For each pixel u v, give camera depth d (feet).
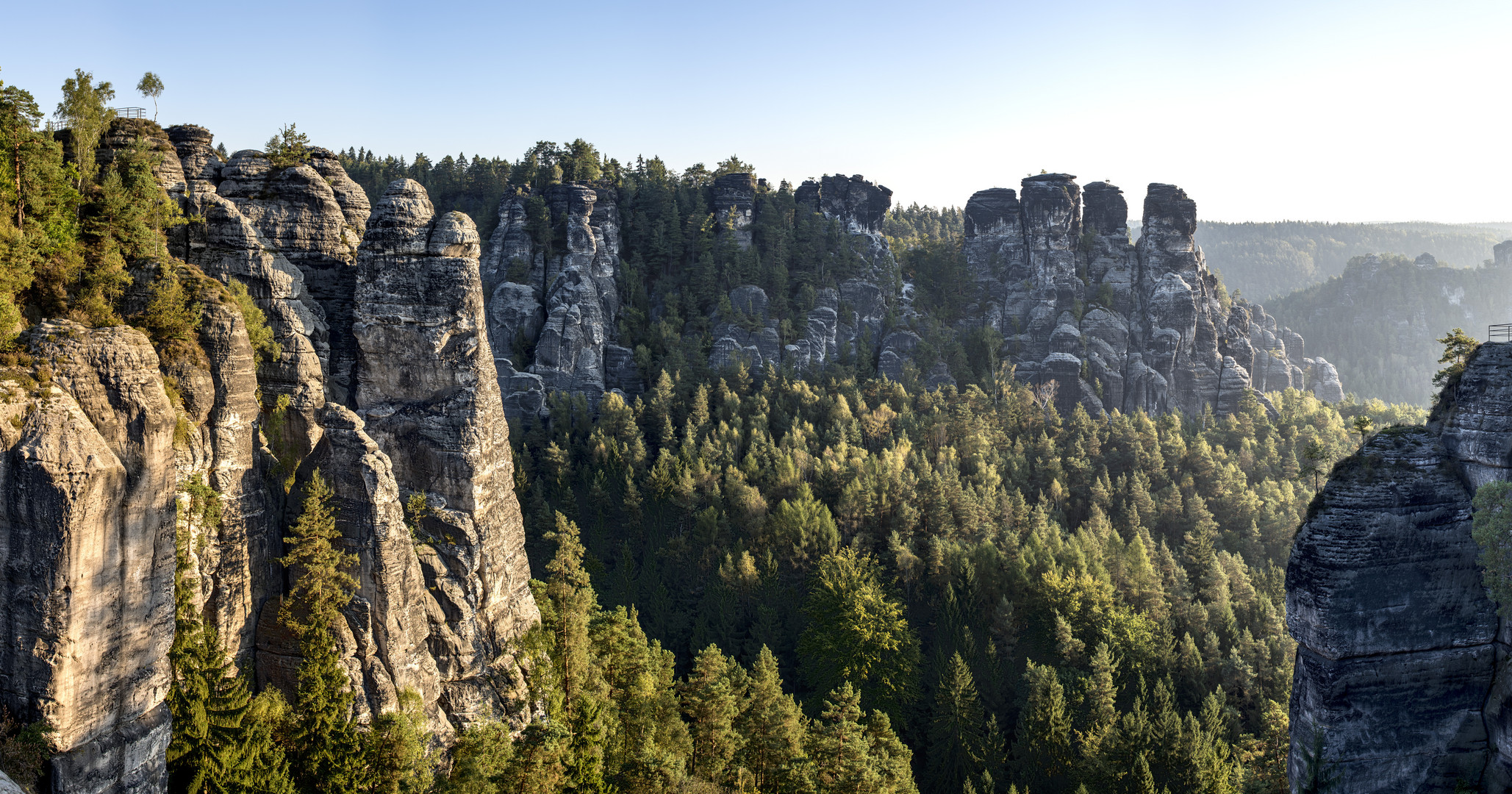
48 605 115.55
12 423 115.34
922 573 334.03
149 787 127.34
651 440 463.01
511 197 563.07
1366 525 140.87
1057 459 419.74
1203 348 601.62
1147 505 390.63
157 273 151.53
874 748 213.25
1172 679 271.08
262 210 194.90
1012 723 266.36
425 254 186.60
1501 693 141.28
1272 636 274.57
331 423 168.04
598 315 520.42
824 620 287.48
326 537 156.97
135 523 125.59
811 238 615.98
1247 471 452.35
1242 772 210.18
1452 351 150.82
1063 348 574.15
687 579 341.41
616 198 605.31
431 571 178.91
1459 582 142.31
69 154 160.97
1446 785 144.77
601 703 203.21
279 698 151.64
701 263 568.41
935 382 544.21
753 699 210.18
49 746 115.34
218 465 152.05
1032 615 301.02
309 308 188.34
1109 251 634.43
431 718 169.48
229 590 152.15
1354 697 142.92
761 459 408.26
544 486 407.44
